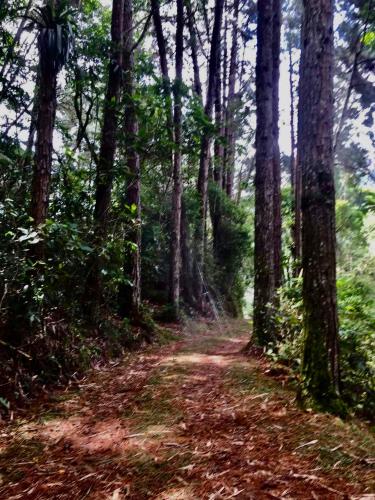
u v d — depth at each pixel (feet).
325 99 12.92
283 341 19.06
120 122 26.66
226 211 59.36
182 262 46.96
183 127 28.37
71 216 22.90
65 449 10.16
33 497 8.02
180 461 9.23
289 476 8.50
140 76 29.63
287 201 54.95
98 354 20.40
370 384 13.19
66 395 14.80
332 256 12.84
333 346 12.64
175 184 38.63
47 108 17.94
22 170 21.71
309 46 13.14
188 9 38.91
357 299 19.72
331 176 12.94
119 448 10.08
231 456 9.43
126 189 27.40
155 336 28.45
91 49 25.70
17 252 15.07
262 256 22.41
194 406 13.09
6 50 26.68
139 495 7.93
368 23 36.88
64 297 18.93
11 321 15.12
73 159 26.27
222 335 35.78
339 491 7.92
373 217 50.01
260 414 12.14
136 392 14.99
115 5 27.12
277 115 30.42
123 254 25.68
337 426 11.17
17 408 13.14
